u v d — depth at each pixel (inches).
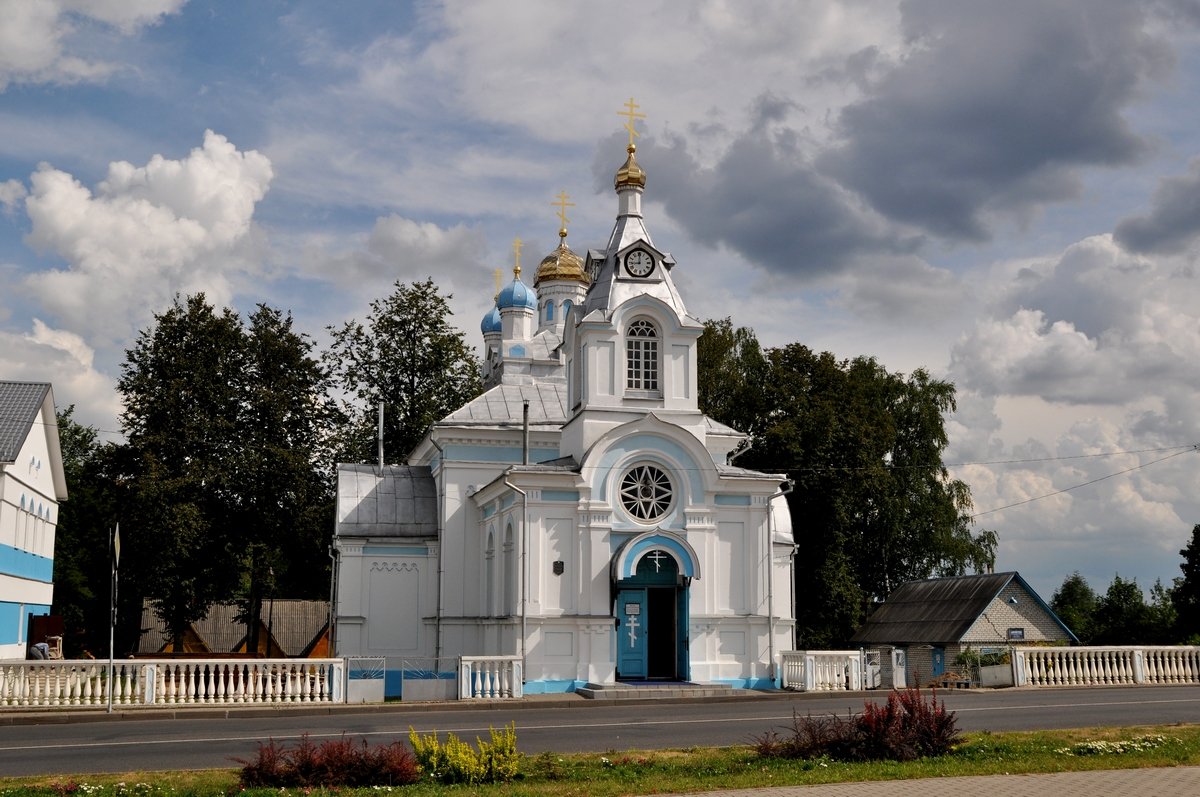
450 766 725.9
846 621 2357.3
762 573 1464.1
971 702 1177.4
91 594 2669.8
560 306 2482.8
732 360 2760.8
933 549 2687.0
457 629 1619.1
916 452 2773.1
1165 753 795.4
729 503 1473.9
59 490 1937.7
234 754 847.7
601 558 1416.1
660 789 685.9
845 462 2329.0
